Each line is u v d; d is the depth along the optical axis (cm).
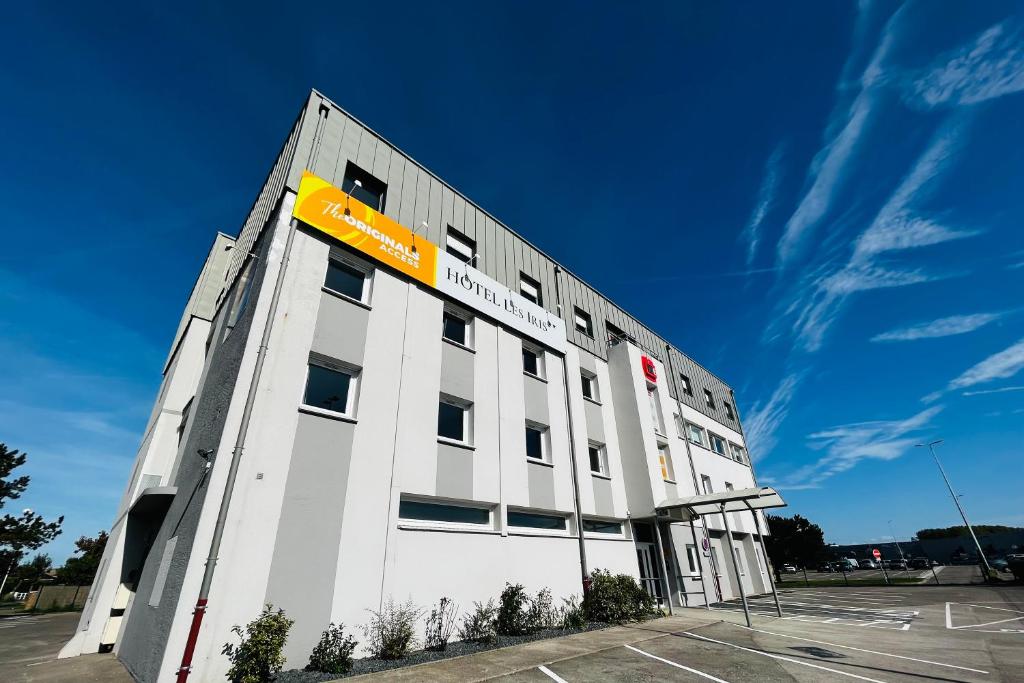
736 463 2733
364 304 1012
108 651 1036
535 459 1297
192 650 601
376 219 1105
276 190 1047
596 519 1447
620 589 1246
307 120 1047
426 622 872
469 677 661
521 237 1631
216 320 1284
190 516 742
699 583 1802
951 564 5659
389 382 992
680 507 1426
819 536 4281
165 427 1270
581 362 1697
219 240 1560
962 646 902
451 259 1273
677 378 2438
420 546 920
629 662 752
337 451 856
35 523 2877
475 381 1209
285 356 841
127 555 1119
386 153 1211
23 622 2086
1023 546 5684
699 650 847
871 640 967
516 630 975
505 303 1409
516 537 1136
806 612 1517
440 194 1334
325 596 754
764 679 653
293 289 897
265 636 627
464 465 1086
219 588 656
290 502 765
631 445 1642
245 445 744
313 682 632
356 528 831
